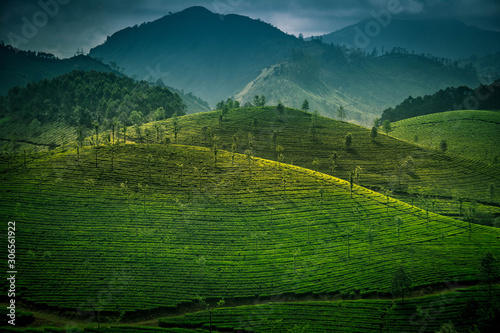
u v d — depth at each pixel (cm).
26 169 13975
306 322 8000
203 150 17288
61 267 9344
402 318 7981
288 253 10488
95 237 10575
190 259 10069
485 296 8419
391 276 9394
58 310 8162
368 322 7950
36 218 11094
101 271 9344
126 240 10575
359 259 10194
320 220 12212
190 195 13188
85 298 8469
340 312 8256
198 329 7781
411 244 10875
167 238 10825
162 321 7981
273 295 8962
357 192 14288
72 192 12569
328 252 10562
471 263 9775
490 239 11125
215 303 8738
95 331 7475
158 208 12238
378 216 12581
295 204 13100
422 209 14188
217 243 10831
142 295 8725
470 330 7375
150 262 9800
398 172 17838
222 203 12888
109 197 12519
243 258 10225
